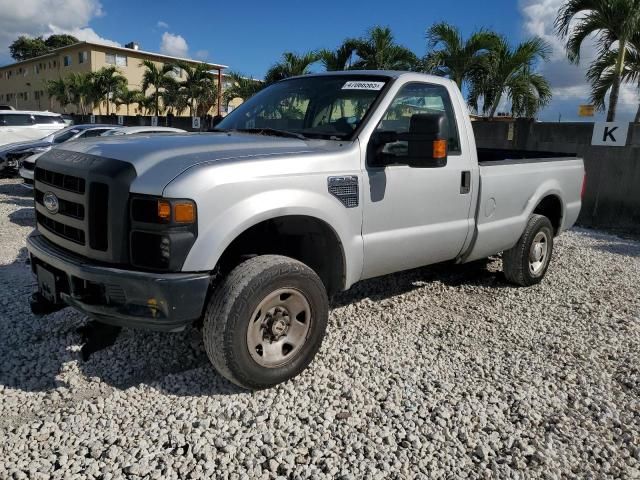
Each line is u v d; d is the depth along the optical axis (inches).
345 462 111.7
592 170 412.5
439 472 110.2
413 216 166.2
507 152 274.2
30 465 105.3
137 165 121.8
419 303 205.0
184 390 134.8
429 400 135.5
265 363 132.3
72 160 133.0
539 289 229.8
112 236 120.2
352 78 173.0
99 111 1796.3
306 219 140.3
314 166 139.1
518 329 184.9
